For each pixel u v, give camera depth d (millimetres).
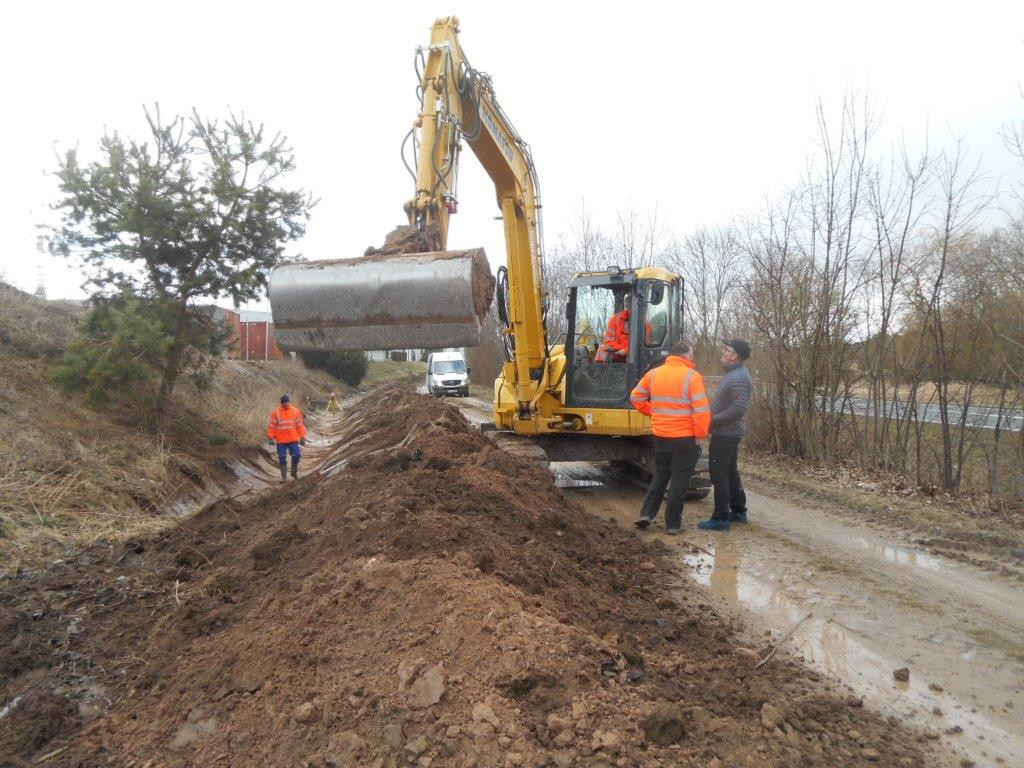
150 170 10445
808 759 2803
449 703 2740
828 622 4617
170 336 10703
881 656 4102
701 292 25797
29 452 7859
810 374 11445
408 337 5148
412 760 2523
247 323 29391
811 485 9281
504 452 7730
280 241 11680
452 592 3352
